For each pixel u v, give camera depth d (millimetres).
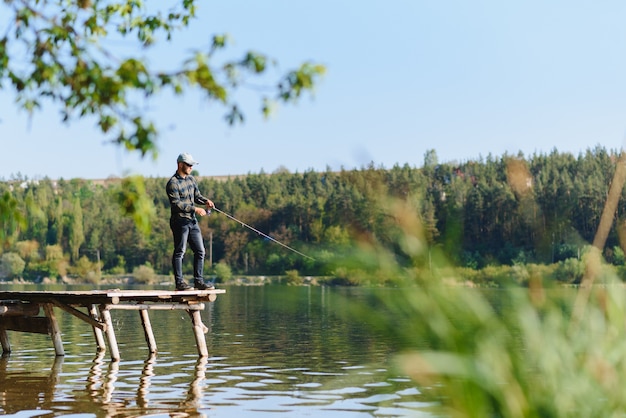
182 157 14211
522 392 2771
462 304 2834
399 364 2785
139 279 108188
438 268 2836
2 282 113688
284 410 8430
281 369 12289
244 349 15742
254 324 23641
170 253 115000
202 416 8125
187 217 14227
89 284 108688
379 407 8398
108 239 117812
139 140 5270
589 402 2834
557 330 2969
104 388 10234
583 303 3107
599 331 2998
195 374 11734
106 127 5305
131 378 11281
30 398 9344
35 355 14648
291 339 18078
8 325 15203
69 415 8172
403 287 2818
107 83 5262
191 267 98875
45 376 11508
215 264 92438
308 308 33656
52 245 116500
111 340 13898
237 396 9492
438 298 2814
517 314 2977
